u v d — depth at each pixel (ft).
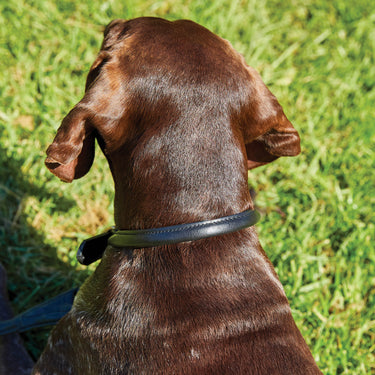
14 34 5.89
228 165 3.83
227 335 3.69
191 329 3.68
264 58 6.23
